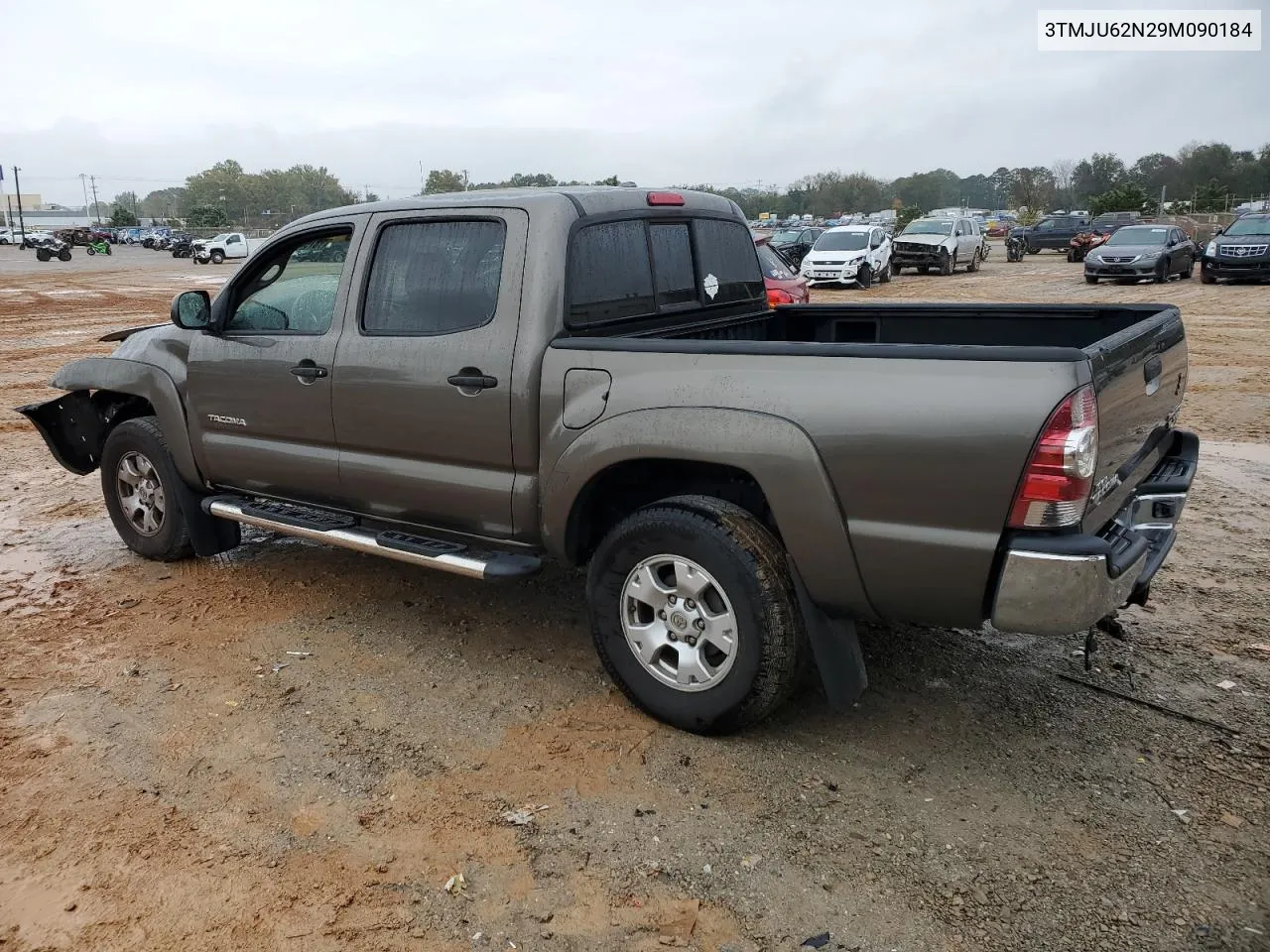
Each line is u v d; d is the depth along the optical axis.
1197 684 4.03
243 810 3.30
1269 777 3.38
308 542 6.07
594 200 4.01
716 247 4.84
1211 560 5.38
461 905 2.85
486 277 3.94
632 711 3.90
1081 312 4.48
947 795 3.32
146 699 4.07
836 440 3.16
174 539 5.49
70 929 2.77
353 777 3.49
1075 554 2.90
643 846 3.09
